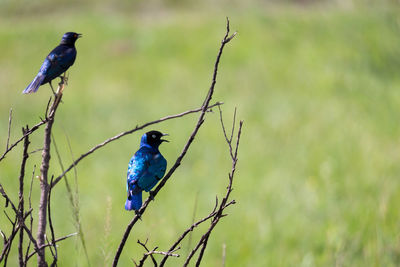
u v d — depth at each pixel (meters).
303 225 10.35
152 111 22.31
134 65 32.19
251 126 18.98
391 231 9.13
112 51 34.81
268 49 32.69
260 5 42.69
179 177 14.10
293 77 27.19
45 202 3.79
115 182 13.55
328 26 33.44
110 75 30.42
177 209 11.53
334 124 18.34
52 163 14.91
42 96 25.47
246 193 12.54
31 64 32.38
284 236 9.97
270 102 22.69
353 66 26.41
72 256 8.80
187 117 21.12
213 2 45.91
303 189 12.12
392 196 11.02
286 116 19.98
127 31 38.06
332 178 12.83
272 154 15.60
